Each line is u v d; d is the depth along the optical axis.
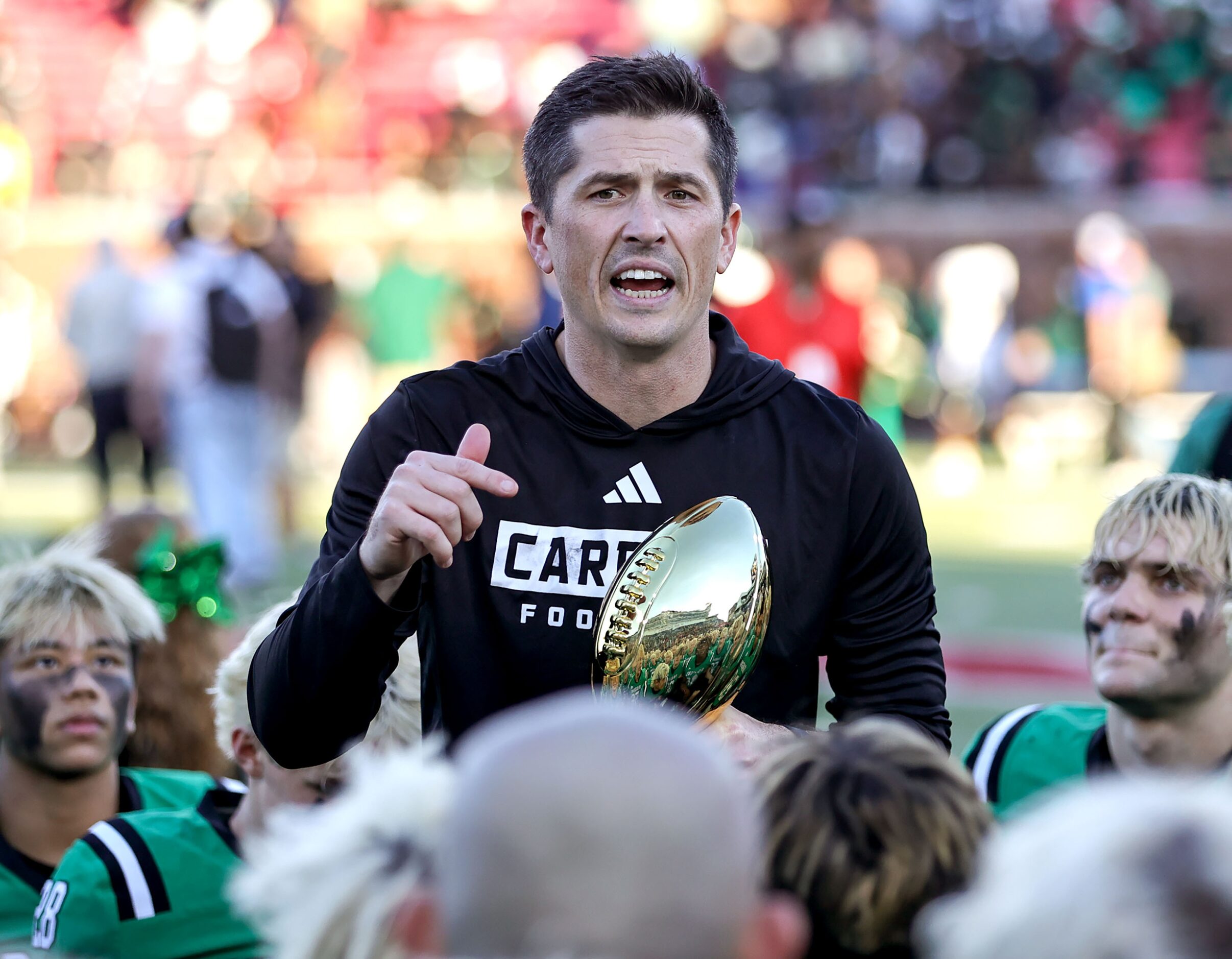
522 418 7.59
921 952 4.84
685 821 3.62
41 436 53.94
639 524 7.41
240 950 9.43
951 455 50.12
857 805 4.97
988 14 65.88
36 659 9.91
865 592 7.68
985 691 24.25
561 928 3.55
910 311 53.91
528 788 3.64
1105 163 62.16
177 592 11.97
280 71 66.44
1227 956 3.38
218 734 9.87
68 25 68.31
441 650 7.46
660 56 7.56
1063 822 3.73
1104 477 49.56
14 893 10.12
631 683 6.57
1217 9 66.06
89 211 58.44
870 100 64.19
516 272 52.78
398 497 6.57
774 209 54.91
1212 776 5.04
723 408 7.56
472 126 64.81
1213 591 9.38
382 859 4.73
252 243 37.78
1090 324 51.19
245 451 31.69
